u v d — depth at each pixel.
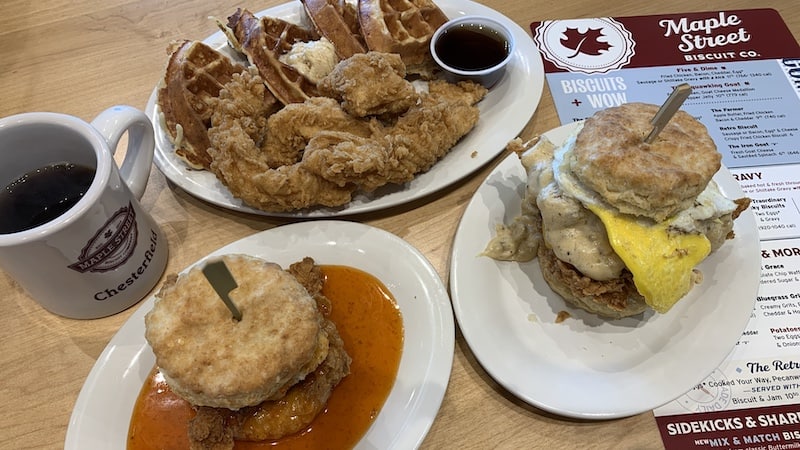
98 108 0.45
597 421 0.29
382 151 0.35
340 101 0.39
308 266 0.33
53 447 0.30
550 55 0.47
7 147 0.30
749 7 0.49
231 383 0.24
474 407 0.30
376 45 0.43
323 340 0.27
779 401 0.30
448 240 0.37
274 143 0.38
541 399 0.28
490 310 0.32
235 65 0.43
